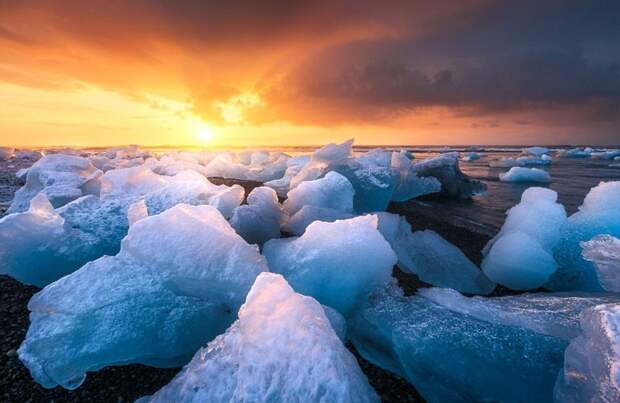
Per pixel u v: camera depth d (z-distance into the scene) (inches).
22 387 76.6
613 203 132.6
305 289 107.0
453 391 72.7
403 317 92.7
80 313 85.5
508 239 134.6
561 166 703.1
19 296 112.9
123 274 97.0
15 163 715.4
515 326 81.7
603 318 59.9
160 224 101.2
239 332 70.1
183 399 62.6
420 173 363.6
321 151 302.2
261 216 167.8
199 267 94.6
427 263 143.4
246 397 60.2
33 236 120.0
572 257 128.0
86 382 79.7
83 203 153.1
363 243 111.0
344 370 62.9
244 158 612.7
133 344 80.8
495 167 753.6
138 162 505.7
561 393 60.4
